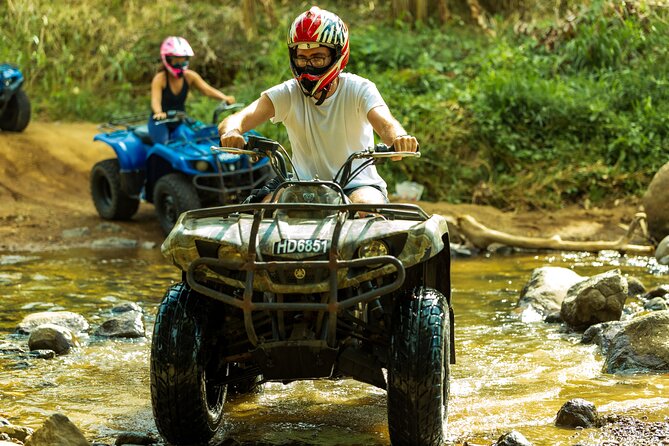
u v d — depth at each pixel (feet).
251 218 16.21
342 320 16.15
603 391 18.71
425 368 14.47
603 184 44.60
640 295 28.04
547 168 46.16
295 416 17.90
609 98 48.70
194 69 66.49
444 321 14.97
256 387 19.67
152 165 40.47
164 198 39.32
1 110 52.60
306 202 16.17
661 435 15.75
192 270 14.96
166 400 15.24
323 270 14.88
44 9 70.08
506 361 21.27
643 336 20.63
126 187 40.65
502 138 46.62
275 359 15.20
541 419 16.99
